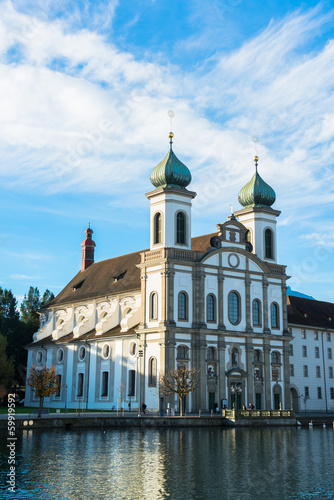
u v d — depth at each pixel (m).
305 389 107.88
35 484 36.84
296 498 34.22
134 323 97.06
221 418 77.69
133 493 34.94
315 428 78.62
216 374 89.19
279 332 99.62
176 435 63.44
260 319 96.69
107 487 36.31
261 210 103.00
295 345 108.00
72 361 107.50
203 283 89.69
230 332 91.19
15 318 141.12
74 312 116.88
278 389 97.50
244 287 95.25
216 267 91.94
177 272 88.31
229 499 33.91
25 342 137.62
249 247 98.06
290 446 55.50
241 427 76.62
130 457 47.09
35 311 154.00
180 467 43.03
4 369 102.00
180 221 91.56
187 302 88.62
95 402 99.69
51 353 114.12
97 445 53.91
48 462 44.31
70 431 66.81
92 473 40.44
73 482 37.50
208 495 34.72
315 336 112.38
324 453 50.84
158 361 86.31
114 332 99.19
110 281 112.38
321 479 39.41
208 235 99.00
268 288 99.25
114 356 96.75
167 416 75.88
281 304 100.88
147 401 87.12
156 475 40.06
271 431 71.81
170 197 90.94
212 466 43.66
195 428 73.06
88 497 33.88
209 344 89.12
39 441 56.41
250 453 50.31
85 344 104.06
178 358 86.44
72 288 123.62
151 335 88.06
